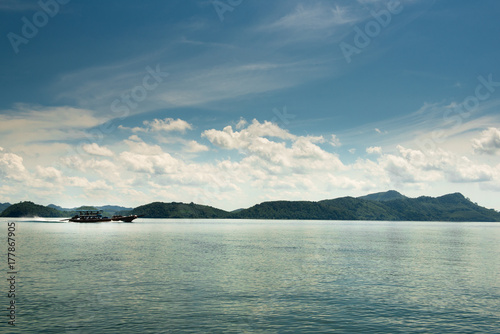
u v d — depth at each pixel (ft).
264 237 497.46
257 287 149.69
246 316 110.22
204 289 144.66
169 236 495.41
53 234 513.86
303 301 127.95
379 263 225.15
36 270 184.75
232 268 198.29
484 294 139.54
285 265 212.64
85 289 142.20
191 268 196.44
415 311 116.37
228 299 129.59
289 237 504.02
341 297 134.00
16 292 136.05
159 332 95.91
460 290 146.51
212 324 102.68
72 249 294.66
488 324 104.06
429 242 428.56
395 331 98.43
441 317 110.32
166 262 219.20
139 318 106.93
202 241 403.75
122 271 184.14
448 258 255.70
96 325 100.53
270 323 104.01
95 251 279.69
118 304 120.88
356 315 111.96
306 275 178.81
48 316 107.86
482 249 334.65
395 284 158.10
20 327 98.63
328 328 100.58
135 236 485.15
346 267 206.59
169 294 135.64
